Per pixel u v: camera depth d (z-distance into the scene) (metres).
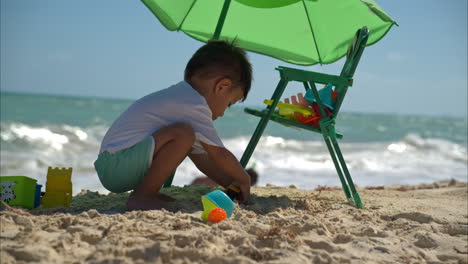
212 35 3.56
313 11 3.44
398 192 4.03
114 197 2.65
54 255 1.36
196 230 1.71
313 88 2.73
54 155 8.46
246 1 3.44
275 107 2.80
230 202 2.06
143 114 2.24
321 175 7.31
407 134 25.11
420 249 1.78
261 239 1.65
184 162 7.48
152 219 1.88
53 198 2.35
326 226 1.99
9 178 2.21
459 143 18.02
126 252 1.40
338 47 3.43
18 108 26.03
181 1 3.27
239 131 18.98
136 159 2.15
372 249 1.72
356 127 31.81
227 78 2.32
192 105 2.27
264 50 3.65
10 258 1.30
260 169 7.71
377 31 3.21
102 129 15.42
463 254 1.80
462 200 3.67
